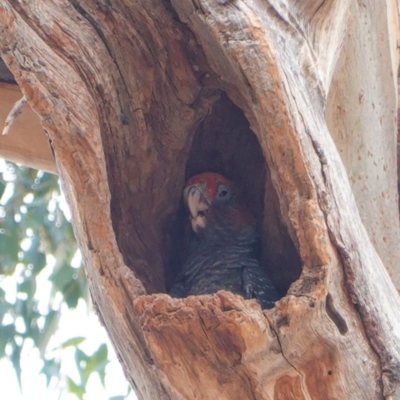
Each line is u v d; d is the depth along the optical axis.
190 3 6.19
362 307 5.84
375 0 8.08
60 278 14.91
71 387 14.53
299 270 8.14
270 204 8.09
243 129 8.46
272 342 5.62
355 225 6.08
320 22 6.67
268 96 5.81
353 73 7.88
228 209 9.16
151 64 7.06
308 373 5.78
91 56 6.62
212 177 9.10
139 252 7.69
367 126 8.12
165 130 7.50
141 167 7.49
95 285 6.39
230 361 5.68
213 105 8.02
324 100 6.55
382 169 8.40
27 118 9.13
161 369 5.88
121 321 6.15
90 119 6.21
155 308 5.68
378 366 5.95
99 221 6.16
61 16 6.53
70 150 6.02
